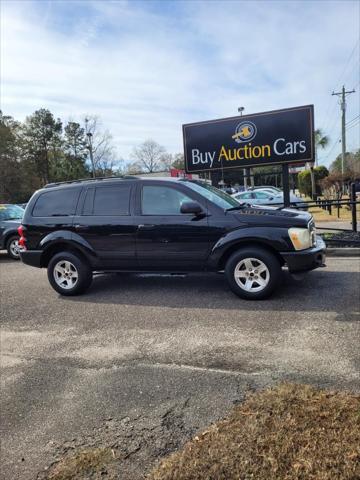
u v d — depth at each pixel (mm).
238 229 5586
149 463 2385
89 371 3758
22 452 2635
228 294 6016
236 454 2273
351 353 3707
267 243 5461
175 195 5980
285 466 2131
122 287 6887
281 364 3580
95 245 6285
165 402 3076
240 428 2533
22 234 6781
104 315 5438
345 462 2113
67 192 6637
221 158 10734
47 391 3430
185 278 7266
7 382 3646
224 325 4715
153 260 6047
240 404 2914
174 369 3648
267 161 10344
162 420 2832
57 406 3170
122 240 6129
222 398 3055
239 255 5574
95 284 7242
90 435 2746
